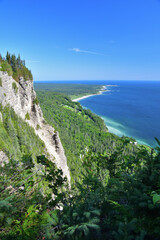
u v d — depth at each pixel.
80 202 4.76
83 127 192.88
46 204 4.48
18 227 3.24
